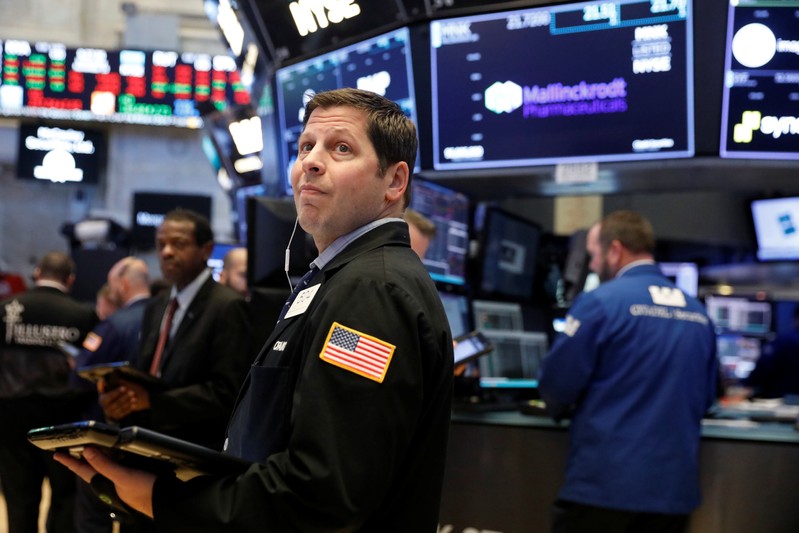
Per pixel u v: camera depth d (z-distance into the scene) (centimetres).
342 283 114
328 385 107
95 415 362
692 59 305
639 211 467
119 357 330
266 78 402
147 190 1064
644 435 248
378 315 111
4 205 1089
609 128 319
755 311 625
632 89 313
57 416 366
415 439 117
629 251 273
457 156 341
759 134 308
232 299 266
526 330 363
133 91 1005
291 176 129
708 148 310
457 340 275
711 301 628
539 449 273
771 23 300
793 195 433
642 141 317
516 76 327
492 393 324
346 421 106
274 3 369
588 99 320
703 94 307
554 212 446
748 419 314
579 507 252
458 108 337
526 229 376
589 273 392
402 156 127
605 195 458
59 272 393
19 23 1049
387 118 126
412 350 112
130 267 407
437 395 118
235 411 133
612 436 249
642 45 309
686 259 534
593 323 254
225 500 107
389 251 121
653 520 251
